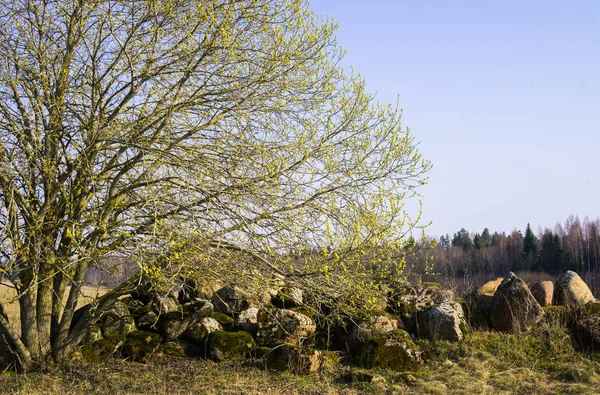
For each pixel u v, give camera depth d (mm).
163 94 9094
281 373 9383
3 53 8609
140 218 9203
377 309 11367
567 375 9594
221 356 10211
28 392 8109
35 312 9516
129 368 9594
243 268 9422
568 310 11664
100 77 9281
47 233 9016
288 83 9422
